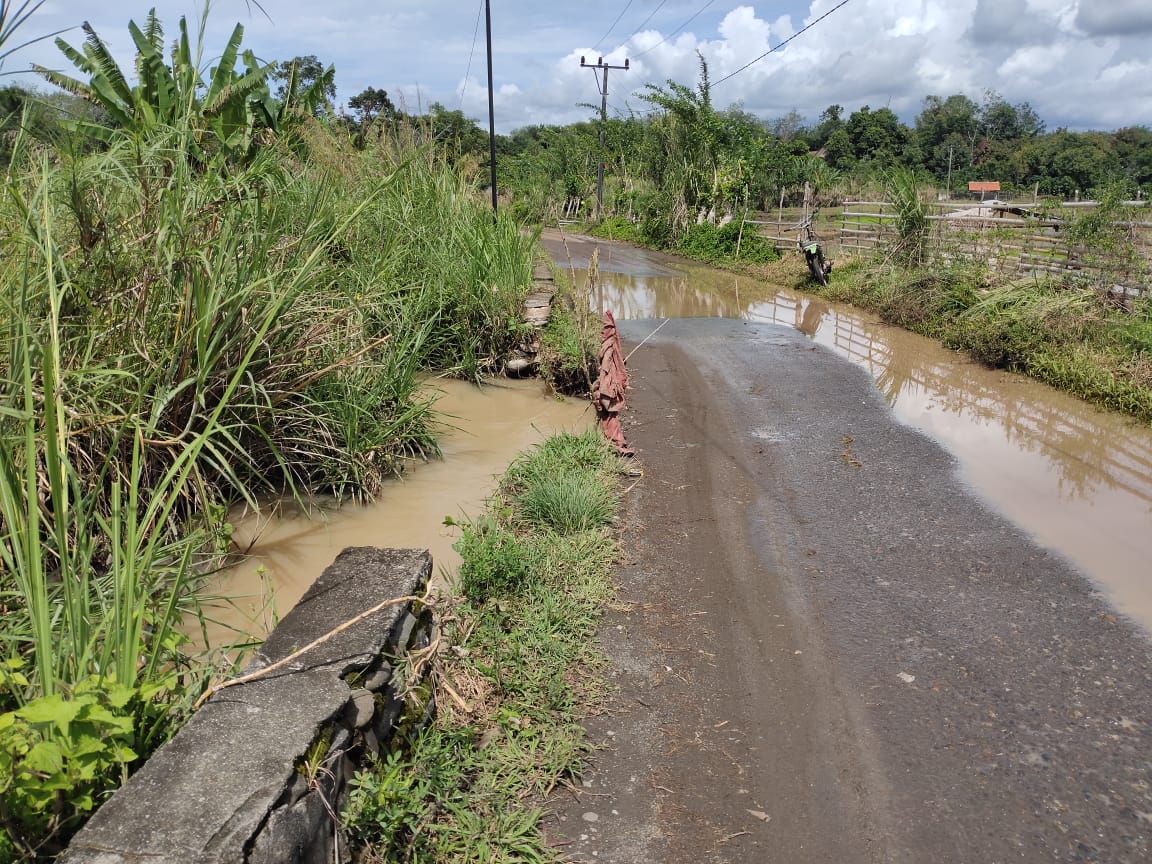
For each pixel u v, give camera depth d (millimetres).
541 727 3674
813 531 6004
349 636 3020
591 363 9125
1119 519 6199
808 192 21922
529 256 11273
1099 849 3184
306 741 2436
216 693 2676
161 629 2918
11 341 3879
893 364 11250
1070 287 11531
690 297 17453
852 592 5121
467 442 7586
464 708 3590
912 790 3482
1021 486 6855
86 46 8000
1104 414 8977
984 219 14414
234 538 5441
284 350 5773
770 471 7207
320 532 5609
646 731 3809
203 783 2232
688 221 26719
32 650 3174
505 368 9766
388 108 11133
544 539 5402
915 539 5859
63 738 2193
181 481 3076
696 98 26062
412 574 3531
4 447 2832
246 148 6930
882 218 18469
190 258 4742
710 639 4578
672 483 6922
